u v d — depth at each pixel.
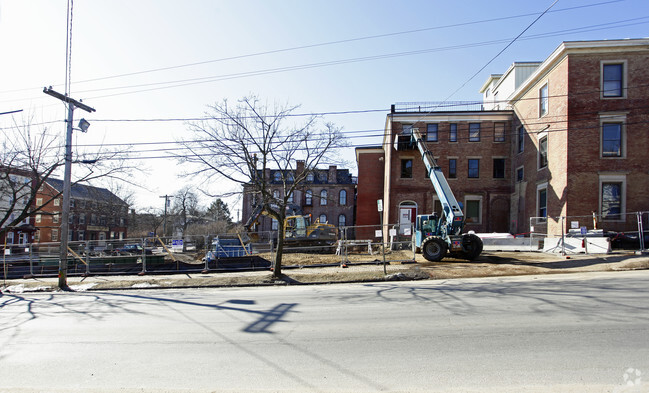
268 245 27.94
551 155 25.39
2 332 8.81
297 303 11.27
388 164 35.38
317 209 57.88
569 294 10.54
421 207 33.69
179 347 7.20
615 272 15.02
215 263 20.81
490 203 32.69
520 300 10.02
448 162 33.44
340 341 7.17
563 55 24.11
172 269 20.92
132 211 60.88
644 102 22.73
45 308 12.15
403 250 25.14
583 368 5.37
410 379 5.27
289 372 5.73
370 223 39.69
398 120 34.19
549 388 4.76
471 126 33.44
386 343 6.92
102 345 7.50
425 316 8.77
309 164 18.94
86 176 21.92
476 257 19.83
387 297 11.57
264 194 17.55
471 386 4.94
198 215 77.69
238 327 8.55
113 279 19.38
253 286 16.34
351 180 59.41
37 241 50.84
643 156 22.62
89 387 5.43
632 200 22.53
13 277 22.02
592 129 23.22
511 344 6.53
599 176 22.94
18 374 6.02
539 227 26.89
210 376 5.70
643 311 8.38
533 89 28.39
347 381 5.30
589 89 23.38
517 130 31.55
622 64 23.19
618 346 6.22
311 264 20.20
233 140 17.88
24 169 23.41
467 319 8.30
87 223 59.03
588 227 22.69
